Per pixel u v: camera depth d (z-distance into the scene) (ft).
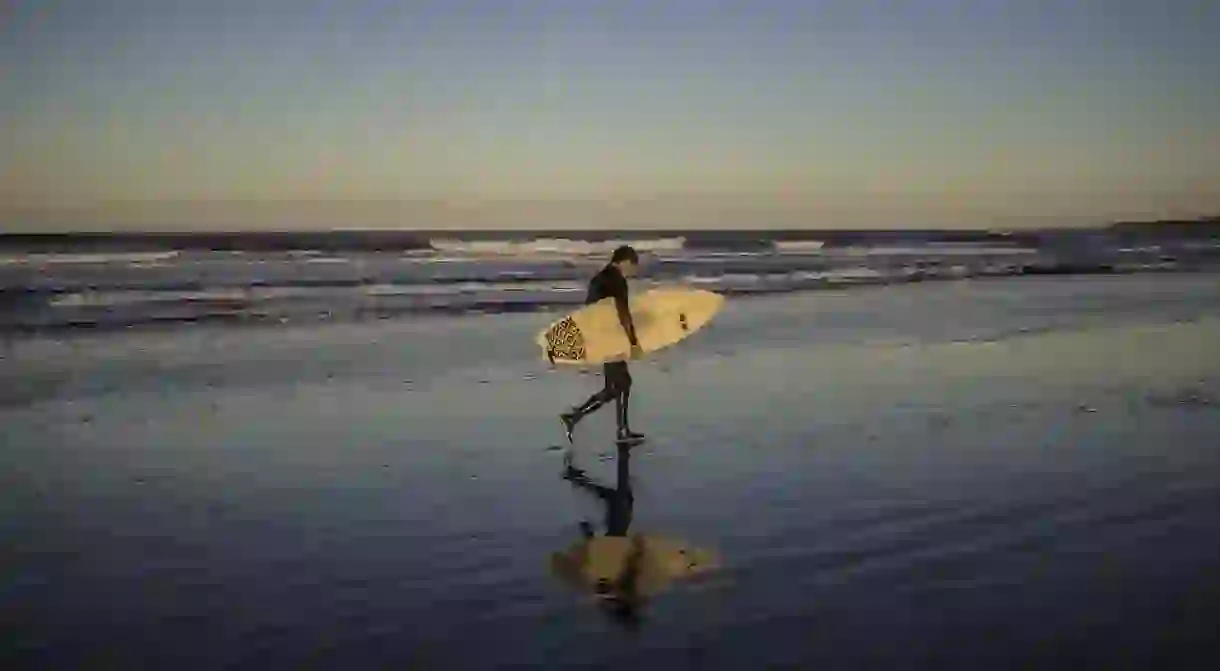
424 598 17.61
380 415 32.91
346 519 22.21
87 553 19.85
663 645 15.70
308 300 63.41
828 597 17.63
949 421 32.30
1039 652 15.42
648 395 36.63
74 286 68.69
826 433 30.60
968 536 20.95
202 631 16.14
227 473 25.94
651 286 78.79
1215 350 47.32
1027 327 55.47
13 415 32.07
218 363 41.93
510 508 23.03
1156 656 15.33
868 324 56.65
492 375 40.47
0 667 14.73
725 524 21.81
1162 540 20.81
